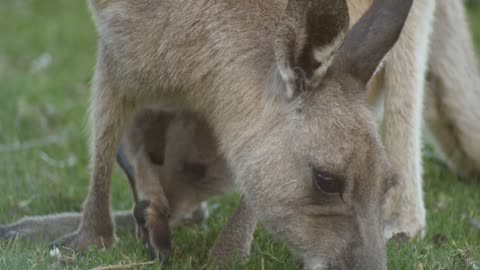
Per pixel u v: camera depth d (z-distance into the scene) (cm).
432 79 1337
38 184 1342
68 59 2177
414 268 1022
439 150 1391
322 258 900
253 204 938
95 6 1080
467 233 1194
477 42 2119
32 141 1591
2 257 968
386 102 1157
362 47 910
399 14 907
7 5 2636
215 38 985
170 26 1002
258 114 941
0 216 1208
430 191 1353
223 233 1058
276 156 914
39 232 1147
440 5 1313
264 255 1073
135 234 1159
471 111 1341
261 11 990
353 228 892
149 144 1141
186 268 1016
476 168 1382
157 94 1047
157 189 1079
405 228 1153
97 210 1114
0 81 1973
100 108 1087
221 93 980
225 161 1023
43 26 2439
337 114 895
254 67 959
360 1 1123
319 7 858
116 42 1036
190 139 1100
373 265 881
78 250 1088
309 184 896
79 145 1565
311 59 893
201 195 1146
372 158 893
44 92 1908
